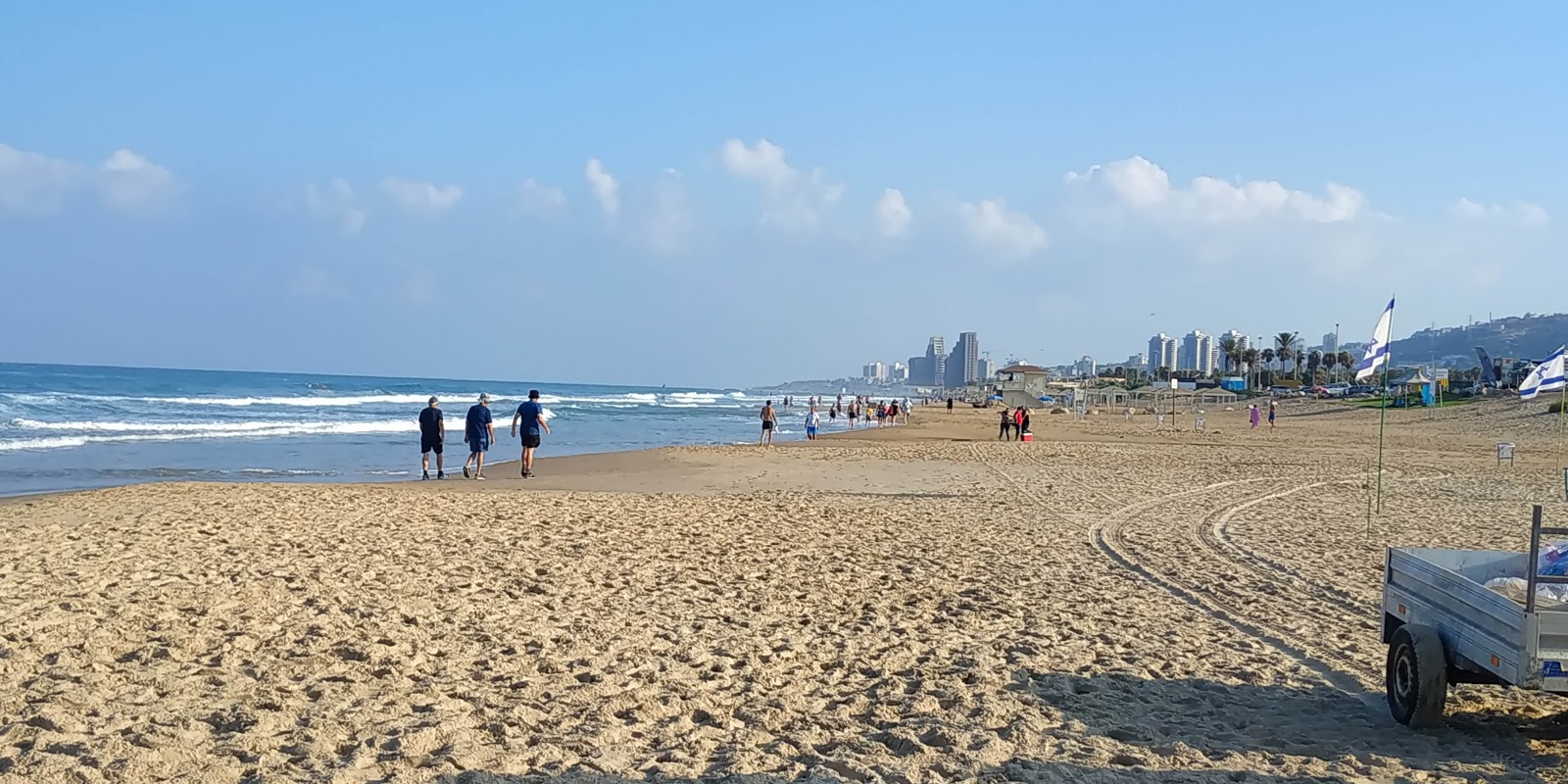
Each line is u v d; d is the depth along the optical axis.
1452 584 6.37
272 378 163.38
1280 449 38.44
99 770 5.11
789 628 8.84
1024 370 141.88
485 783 5.09
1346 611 10.18
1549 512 19.17
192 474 23.91
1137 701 6.97
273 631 8.10
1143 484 23.44
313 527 13.58
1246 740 6.20
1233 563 12.93
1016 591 10.80
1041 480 23.95
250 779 5.08
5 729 5.73
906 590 10.68
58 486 21.00
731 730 6.14
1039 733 6.20
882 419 59.38
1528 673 5.55
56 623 8.10
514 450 35.41
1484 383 101.25
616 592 10.12
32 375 100.25
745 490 21.02
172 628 8.10
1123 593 10.84
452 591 9.84
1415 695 6.35
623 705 6.55
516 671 7.28
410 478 23.73
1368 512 16.48
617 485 21.75
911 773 5.41
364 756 5.41
